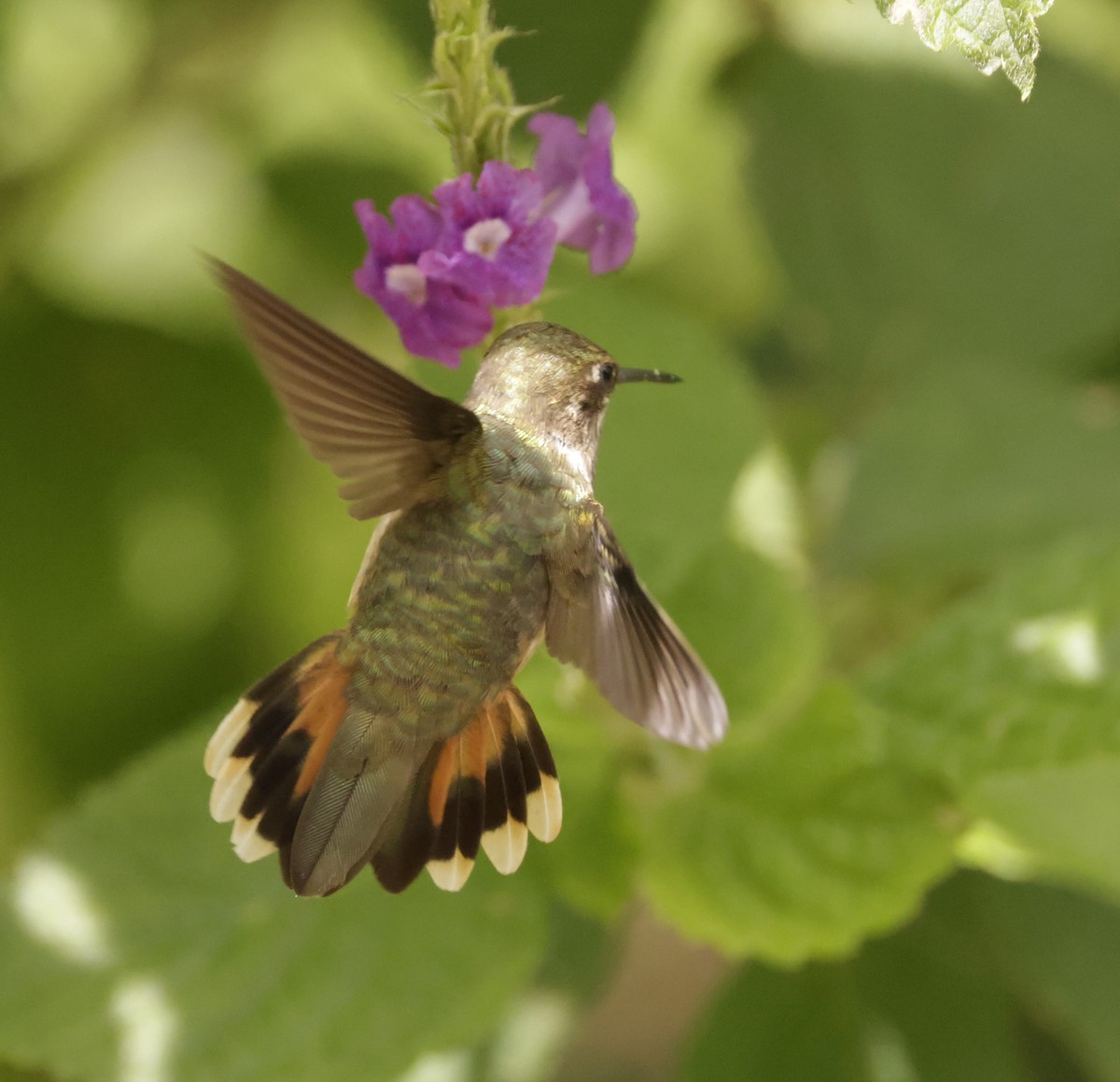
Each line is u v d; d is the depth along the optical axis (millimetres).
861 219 1775
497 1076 1711
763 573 1686
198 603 1814
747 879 1676
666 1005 1759
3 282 1805
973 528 1725
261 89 1799
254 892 1672
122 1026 1663
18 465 1798
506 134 1612
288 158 1794
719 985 1716
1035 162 1774
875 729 1677
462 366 1661
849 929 1672
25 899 1668
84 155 1788
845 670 1732
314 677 1621
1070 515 1723
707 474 1688
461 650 1620
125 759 1795
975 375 1734
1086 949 1697
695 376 1692
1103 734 1666
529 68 1742
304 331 1594
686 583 1686
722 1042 1701
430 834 1616
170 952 1668
